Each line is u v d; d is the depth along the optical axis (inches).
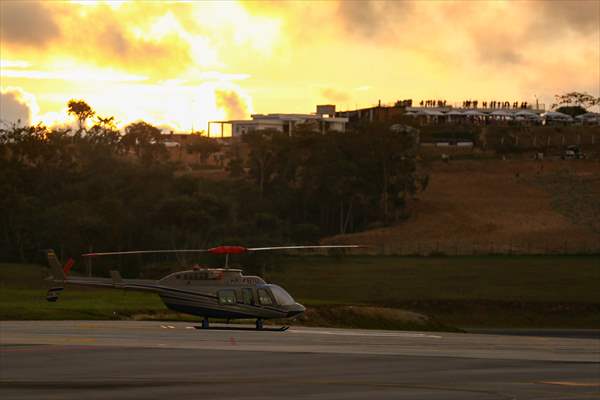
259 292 7509.8
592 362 6333.7
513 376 5487.2
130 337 6830.7
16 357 5679.1
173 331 7455.7
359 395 4672.7
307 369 5561.0
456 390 4886.8
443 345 7327.8
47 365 5413.4
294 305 7593.5
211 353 6092.5
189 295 7480.3
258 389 4785.9
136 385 4810.5
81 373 5152.6
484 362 6146.7
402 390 4849.9
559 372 5743.1
